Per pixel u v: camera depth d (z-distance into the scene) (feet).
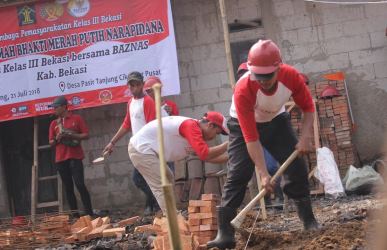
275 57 18.20
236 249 20.68
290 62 41.75
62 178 39.29
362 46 41.11
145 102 30.66
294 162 21.38
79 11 40.83
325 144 39.50
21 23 41.52
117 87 40.40
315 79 41.52
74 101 40.91
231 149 20.86
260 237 21.16
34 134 42.14
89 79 40.73
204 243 22.11
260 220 27.96
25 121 44.88
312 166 39.14
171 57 39.55
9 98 41.57
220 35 42.37
